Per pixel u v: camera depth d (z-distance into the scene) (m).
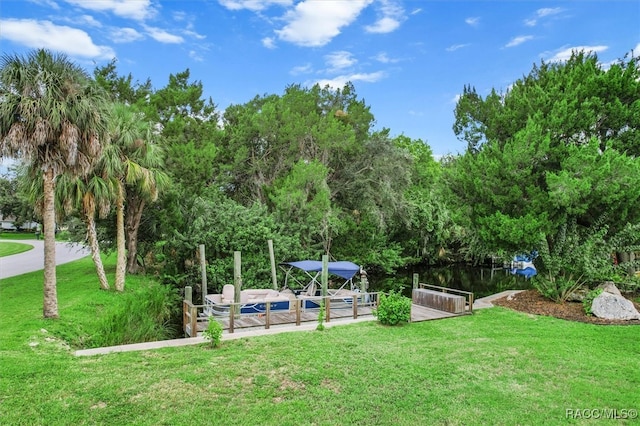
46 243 10.09
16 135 9.29
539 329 11.27
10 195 52.44
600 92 15.26
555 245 14.90
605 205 14.19
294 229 22.05
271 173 27.58
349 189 27.92
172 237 19.67
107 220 19.42
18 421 5.22
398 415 5.86
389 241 30.95
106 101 11.30
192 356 8.22
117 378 6.80
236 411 5.81
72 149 9.78
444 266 36.53
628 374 7.70
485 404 6.31
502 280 28.09
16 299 13.09
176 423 5.40
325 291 14.33
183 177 20.39
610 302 12.82
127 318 11.79
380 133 28.02
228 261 19.45
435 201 30.92
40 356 7.63
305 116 26.56
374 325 11.52
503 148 15.88
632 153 15.50
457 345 9.58
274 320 12.07
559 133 14.93
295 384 6.88
